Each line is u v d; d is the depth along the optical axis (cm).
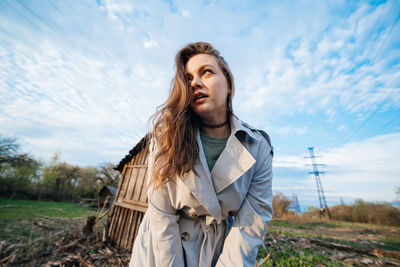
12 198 2841
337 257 480
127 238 517
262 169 102
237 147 91
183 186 85
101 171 2762
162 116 97
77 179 3531
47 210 1398
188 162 83
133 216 541
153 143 102
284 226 1216
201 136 100
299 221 1680
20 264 395
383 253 512
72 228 711
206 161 93
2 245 490
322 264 412
